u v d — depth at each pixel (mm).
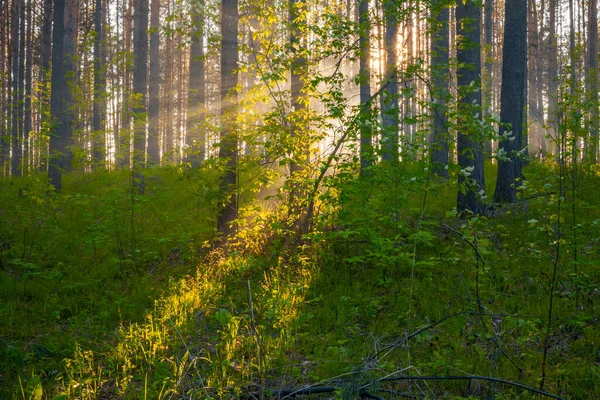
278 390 3936
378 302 6309
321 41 8023
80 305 7055
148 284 7551
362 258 6867
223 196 8656
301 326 5715
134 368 4945
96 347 5512
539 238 7301
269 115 7938
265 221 8461
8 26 26406
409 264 7219
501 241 7934
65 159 17156
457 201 9844
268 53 8523
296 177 8180
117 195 8828
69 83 11758
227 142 8484
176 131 28656
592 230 7156
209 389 4062
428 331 5203
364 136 7668
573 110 5027
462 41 8289
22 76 22641
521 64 10898
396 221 7234
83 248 9375
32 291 7445
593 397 3834
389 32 14258
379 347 4727
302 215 8383
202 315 6180
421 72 7605
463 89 7398
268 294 6305
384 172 7473
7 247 9375
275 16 8438
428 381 4133
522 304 5617
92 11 26203
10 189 14969
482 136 6957
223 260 7902
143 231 10148
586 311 5250
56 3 14898
